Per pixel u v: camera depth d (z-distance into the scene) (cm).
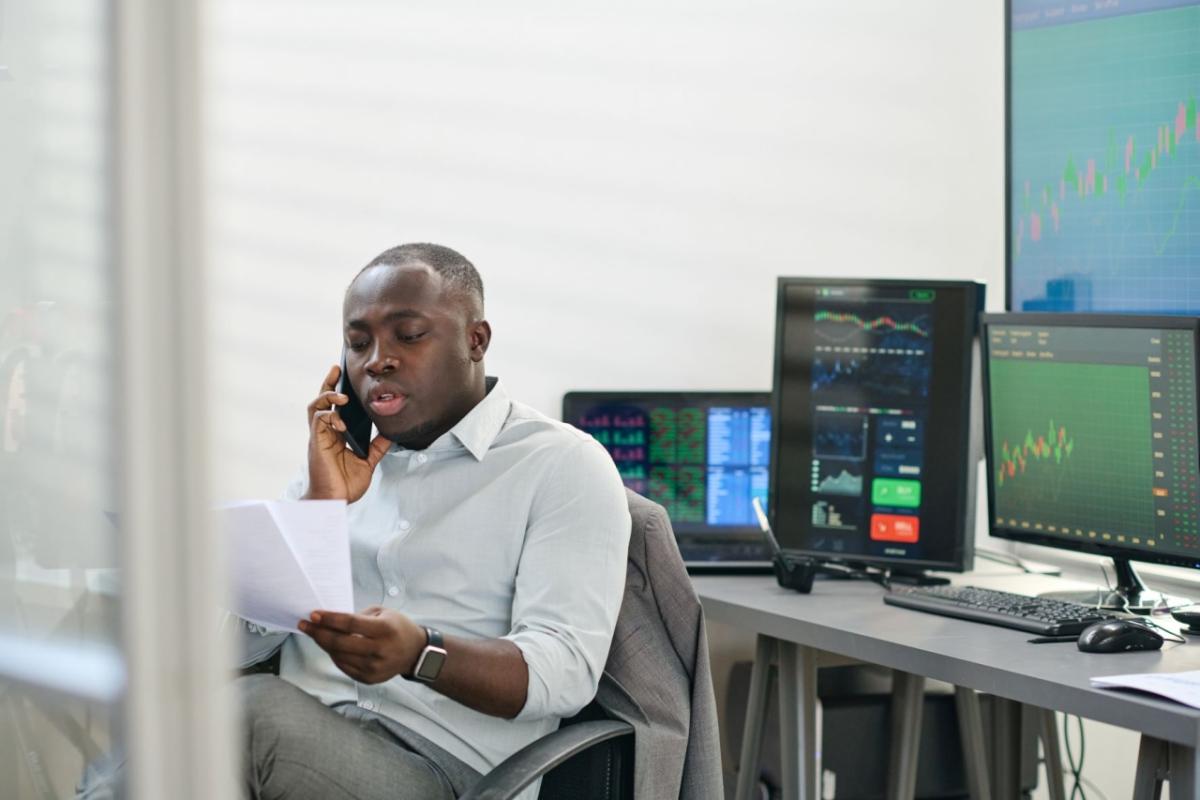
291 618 168
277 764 169
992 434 258
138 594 72
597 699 197
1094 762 328
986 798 268
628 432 295
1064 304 306
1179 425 224
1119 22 293
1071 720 329
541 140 297
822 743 265
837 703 268
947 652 201
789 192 320
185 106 71
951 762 277
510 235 295
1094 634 200
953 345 268
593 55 301
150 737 73
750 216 317
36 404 90
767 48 316
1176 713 165
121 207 70
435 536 203
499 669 178
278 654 212
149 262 71
